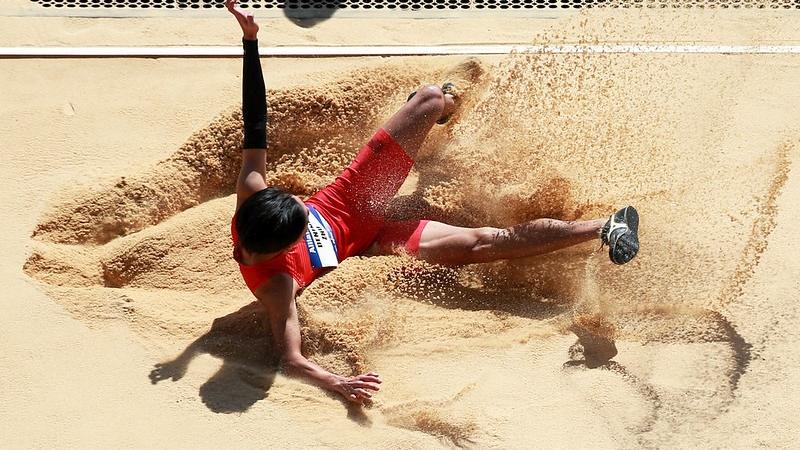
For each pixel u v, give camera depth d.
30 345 5.99
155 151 7.49
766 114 7.95
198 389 5.81
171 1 8.96
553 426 5.70
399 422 5.71
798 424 5.71
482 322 6.34
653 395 5.88
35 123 7.64
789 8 9.25
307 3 9.06
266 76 8.10
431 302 6.48
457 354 6.13
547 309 6.51
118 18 8.70
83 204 6.94
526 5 9.20
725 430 5.68
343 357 6.04
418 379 5.98
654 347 6.19
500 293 6.62
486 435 5.63
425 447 5.55
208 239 6.77
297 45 8.52
